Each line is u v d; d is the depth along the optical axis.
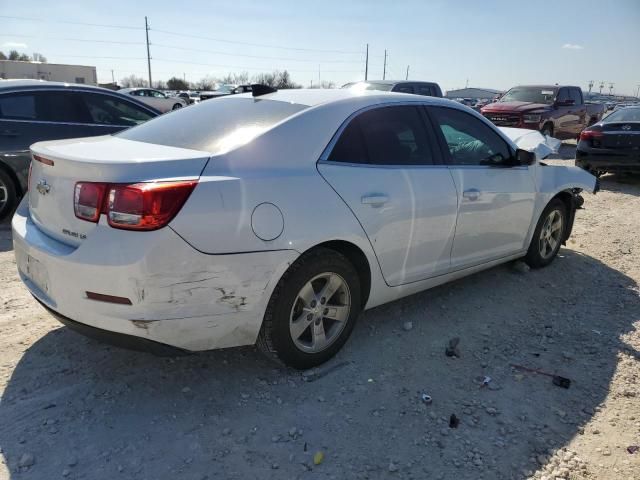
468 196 3.93
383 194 3.33
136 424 2.73
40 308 3.97
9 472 2.38
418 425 2.80
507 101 16.92
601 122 10.74
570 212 5.35
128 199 2.49
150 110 7.39
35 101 6.44
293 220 2.88
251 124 3.15
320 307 3.19
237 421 2.78
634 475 2.50
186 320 2.64
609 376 3.34
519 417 2.90
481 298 4.45
